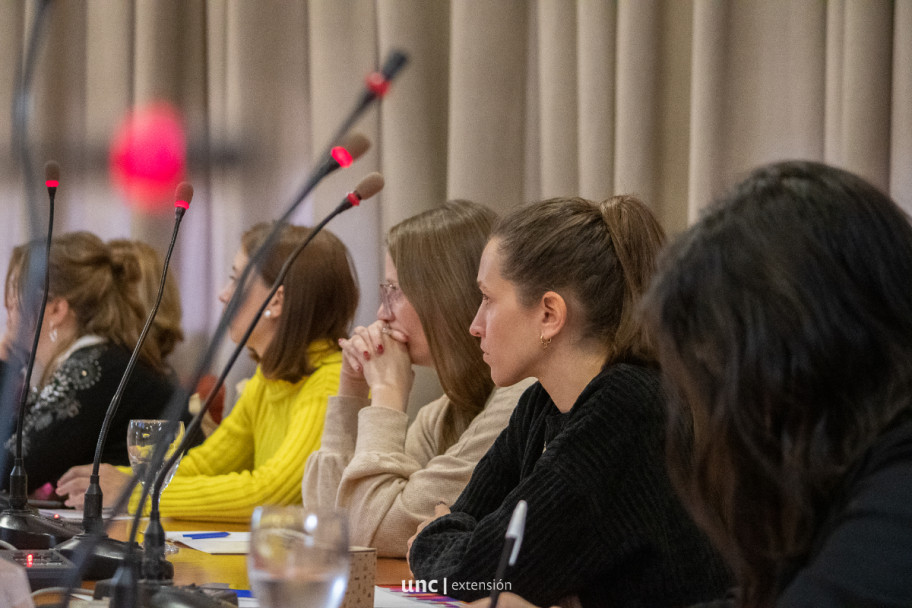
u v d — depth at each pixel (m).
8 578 2.44
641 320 2.37
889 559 1.80
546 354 3.64
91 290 6.88
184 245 9.05
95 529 3.34
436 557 3.53
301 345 6.16
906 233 2.01
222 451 6.64
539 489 3.33
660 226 3.66
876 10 5.93
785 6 6.34
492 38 7.26
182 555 3.94
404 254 5.06
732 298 2.01
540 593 3.30
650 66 6.67
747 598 2.21
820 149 6.29
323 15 8.12
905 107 5.80
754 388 2.00
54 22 9.55
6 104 9.55
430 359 5.17
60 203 9.41
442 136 7.82
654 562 3.29
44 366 6.87
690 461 2.75
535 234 3.63
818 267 1.96
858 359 1.95
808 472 1.99
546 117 7.08
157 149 9.12
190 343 8.95
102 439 3.44
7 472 6.40
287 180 8.62
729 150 6.45
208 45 9.02
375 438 4.78
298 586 2.20
